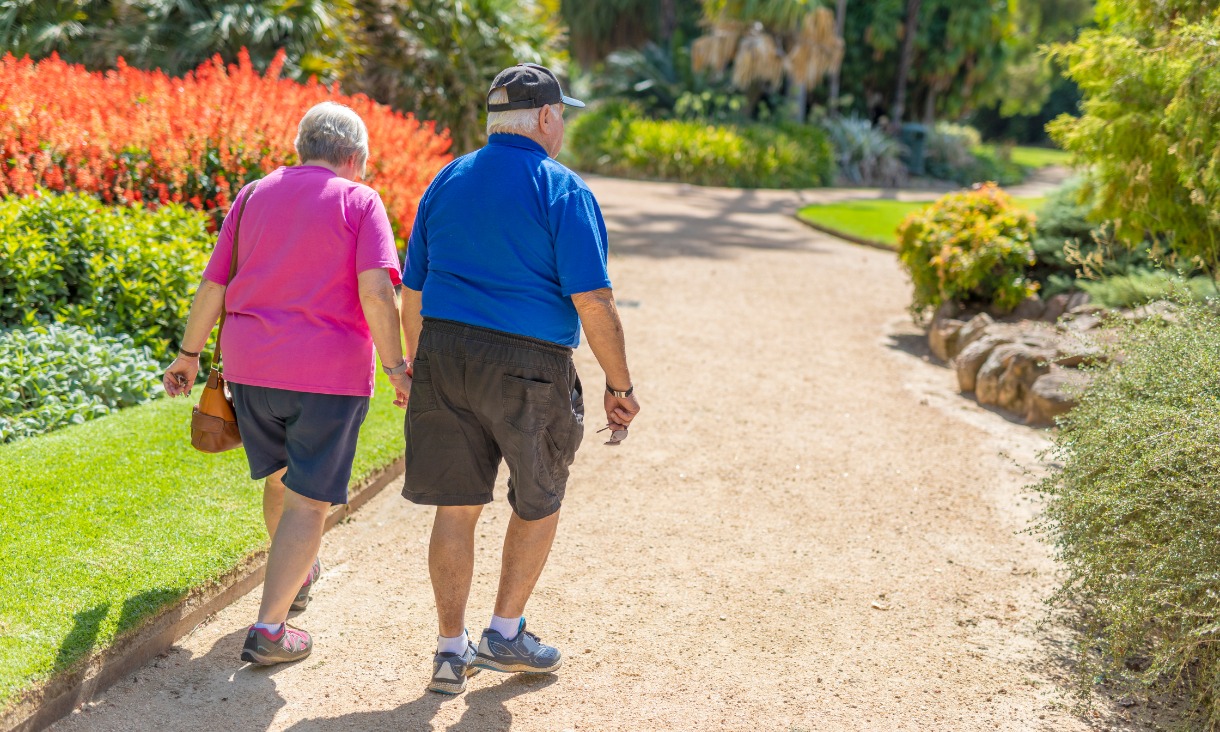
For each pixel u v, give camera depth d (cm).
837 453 516
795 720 267
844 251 1321
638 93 2764
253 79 752
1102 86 546
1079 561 339
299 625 306
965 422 578
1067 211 774
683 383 641
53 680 240
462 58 1211
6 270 469
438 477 254
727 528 410
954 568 378
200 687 266
